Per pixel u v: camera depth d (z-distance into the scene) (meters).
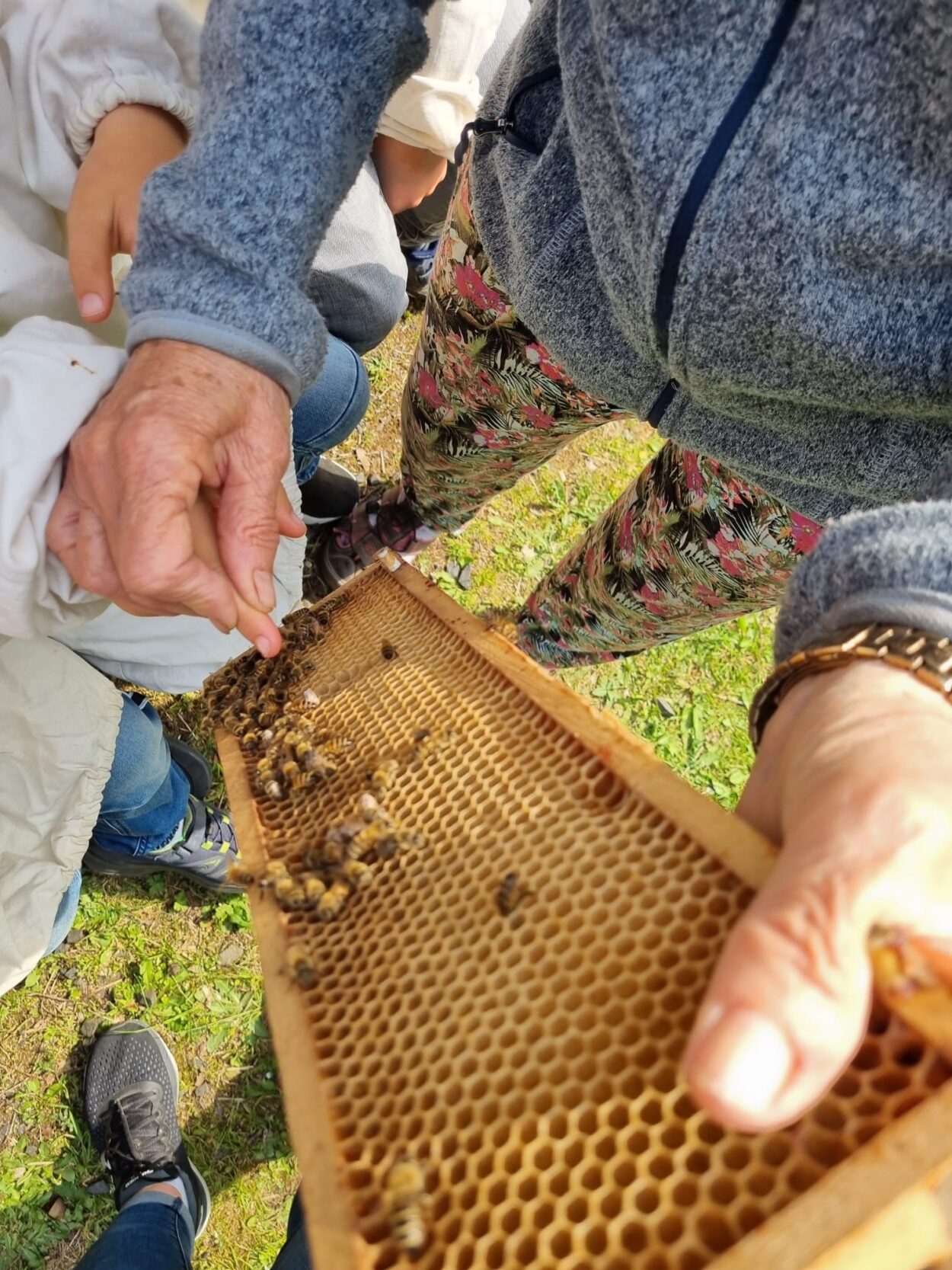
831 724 0.19
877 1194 0.16
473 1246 0.19
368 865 0.27
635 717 0.87
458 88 0.60
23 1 0.39
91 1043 0.66
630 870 0.23
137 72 0.41
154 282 0.33
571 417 0.55
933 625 0.19
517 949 0.23
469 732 0.30
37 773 0.50
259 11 0.33
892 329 0.27
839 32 0.23
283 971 0.25
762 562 0.47
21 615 0.35
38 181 0.42
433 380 0.61
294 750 0.33
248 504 0.33
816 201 0.25
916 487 0.33
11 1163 0.61
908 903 0.16
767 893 0.16
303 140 0.34
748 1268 0.16
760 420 0.34
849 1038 0.15
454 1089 0.21
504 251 0.44
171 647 0.61
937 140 0.23
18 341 0.33
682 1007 0.20
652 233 0.29
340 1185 0.20
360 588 0.42
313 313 0.36
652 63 0.26
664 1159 0.18
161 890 0.71
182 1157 0.63
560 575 0.66
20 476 0.31
